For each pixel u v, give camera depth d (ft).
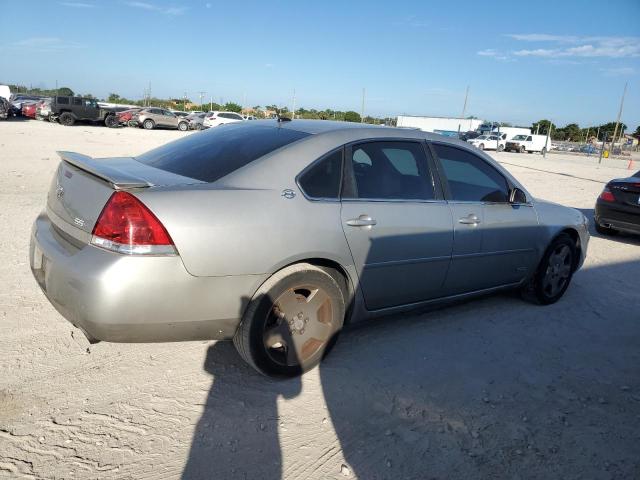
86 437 8.43
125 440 8.43
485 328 14.03
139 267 8.44
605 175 83.35
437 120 201.87
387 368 11.41
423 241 12.04
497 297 16.62
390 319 14.10
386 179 11.76
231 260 9.13
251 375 10.65
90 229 8.85
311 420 9.36
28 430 8.47
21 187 29.09
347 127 11.78
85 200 9.21
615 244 27.40
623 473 8.60
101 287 8.32
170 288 8.69
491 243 13.74
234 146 11.06
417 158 12.57
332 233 10.37
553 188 55.16
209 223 8.94
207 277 8.97
